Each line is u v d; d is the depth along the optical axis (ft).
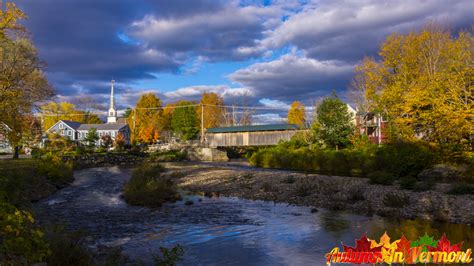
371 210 52.85
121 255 32.24
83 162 166.20
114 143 246.06
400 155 93.04
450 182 75.77
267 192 75.15
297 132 177.37
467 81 90.79
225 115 317.01
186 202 63.82
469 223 43.37
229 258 32.30
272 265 30.12
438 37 144.56
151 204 62.64
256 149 225.56
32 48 90.89
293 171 123.03
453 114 84.53
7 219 20.83
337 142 149.79
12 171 74.02
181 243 37.68
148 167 127.44
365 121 172.24
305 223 46.55
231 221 48.73
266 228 44.19
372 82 158.30
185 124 295.28
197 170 131.85
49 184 82.94
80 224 46.91
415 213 49.62
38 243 21.66
